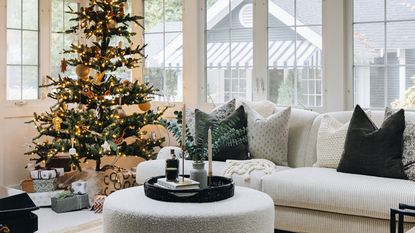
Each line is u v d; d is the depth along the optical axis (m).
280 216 3.63
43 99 5.62
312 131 4.30
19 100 5.42
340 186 3.34
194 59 5.67
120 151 4.95
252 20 5.31
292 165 4.33
